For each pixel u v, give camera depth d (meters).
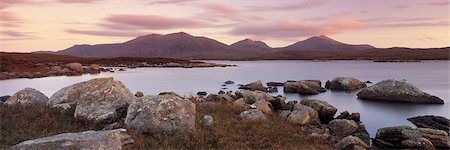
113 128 18.70
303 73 130.62
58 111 22.23
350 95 60.38
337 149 21.33
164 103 19.31
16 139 16.33
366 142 25.58
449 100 52.81
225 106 30.53
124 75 115.75
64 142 12.23
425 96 50.94
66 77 104.56
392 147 23.58
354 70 149.62
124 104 21.84
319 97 57.66
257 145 18.66
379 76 106.50
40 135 17.11
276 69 170.12
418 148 22.34
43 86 75.44
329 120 33.75
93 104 21.62
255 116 25.19
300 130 24.86
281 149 18.16
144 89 70.19
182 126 18.91
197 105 29.34
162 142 17.00
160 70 155.75
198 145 17.27
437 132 23.62
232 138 19.03
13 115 20.59
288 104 36.69
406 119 38.28
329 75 116.88
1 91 65.38
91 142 12.42
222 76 112.81
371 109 45.53
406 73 119.44
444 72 122.69
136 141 16.47
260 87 67.25
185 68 184.12
